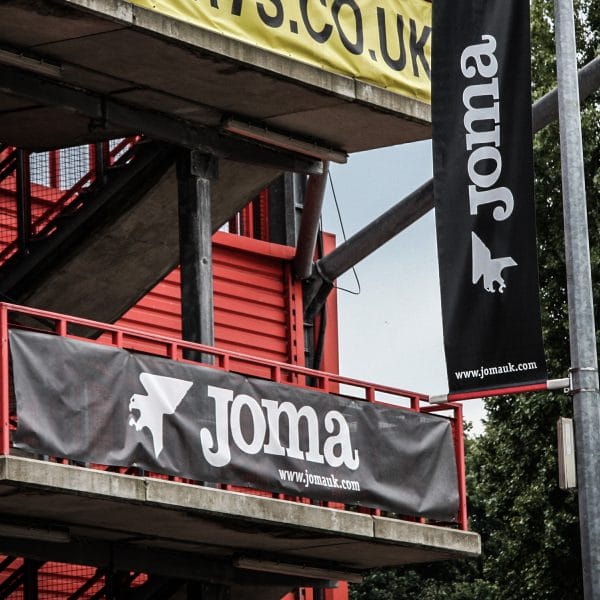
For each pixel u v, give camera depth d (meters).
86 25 22.03
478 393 22.42
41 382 20.50
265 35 23.83
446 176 22.97
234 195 27.67
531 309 22.30
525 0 22.92
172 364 22.30
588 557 21.20
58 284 26.88
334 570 27.00
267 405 23.47
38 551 23.66
